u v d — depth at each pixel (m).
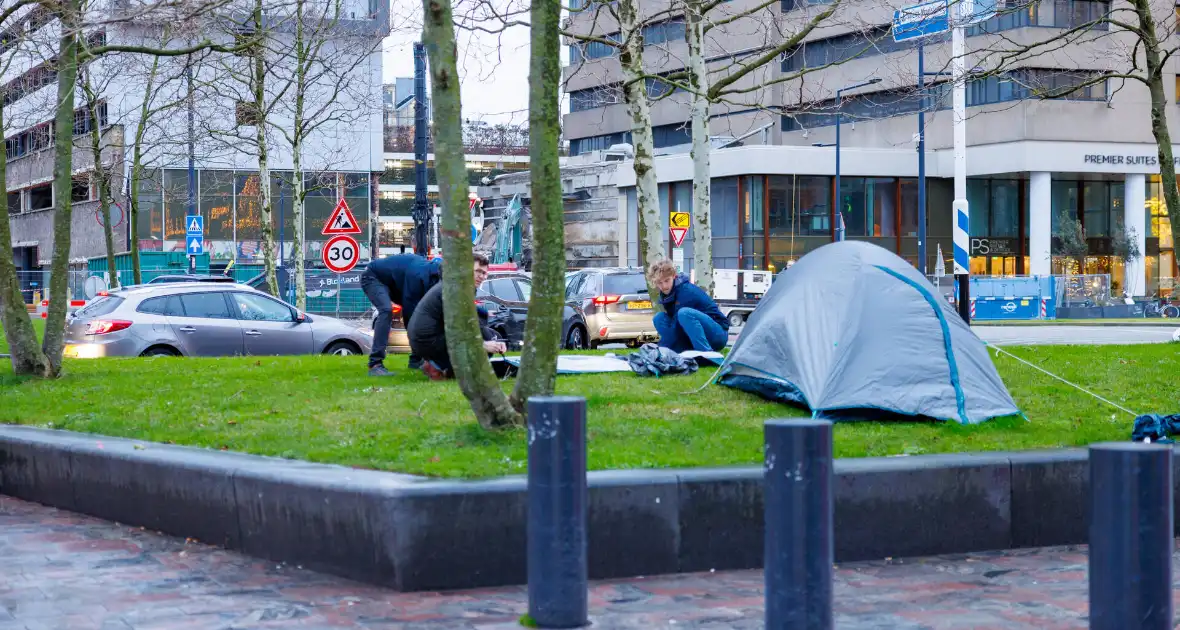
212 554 6.78
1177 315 43.34
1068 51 44.09
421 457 7.18
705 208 15.59
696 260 15.71
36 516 8.02
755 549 6.54
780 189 50.06
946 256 52.28
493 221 49.72
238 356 16.41
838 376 9.16
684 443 7.92
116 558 6.67
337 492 6.17
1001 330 30.69
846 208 50.91
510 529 6.09
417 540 5.93
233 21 17.56
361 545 6.08
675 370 11.30
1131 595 3.85
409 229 85.06
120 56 27.61
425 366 11.56
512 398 8.09
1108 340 24.25
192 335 17.75
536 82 7.73
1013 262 53.22
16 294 12.66
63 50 12.59
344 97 49.62
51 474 8.35
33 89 25.39
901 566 6.61
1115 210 53.59
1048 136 48.28
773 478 4.37
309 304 39.00
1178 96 49.66
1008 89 48.38
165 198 51.53
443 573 5.98
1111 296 50.47
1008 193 53.12
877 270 9.61
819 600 4.32
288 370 13.07
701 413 9.27
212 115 34.81
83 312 17.78
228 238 53.84
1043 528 7.12
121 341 17.28
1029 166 48.28
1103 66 44.84
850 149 50.22
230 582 6.10
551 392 8.09
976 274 52.59
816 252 10.22
